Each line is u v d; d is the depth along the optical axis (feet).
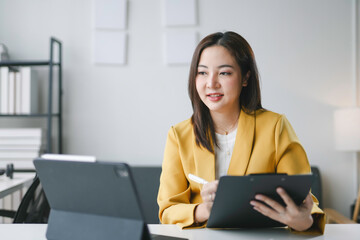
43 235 2.95
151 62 8.59
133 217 2.22
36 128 7.86
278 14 8.55
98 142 8.57
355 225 3.28
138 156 8.58
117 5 8.50
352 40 8.54
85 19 8.56
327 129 8.52
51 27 8.56
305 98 8.53
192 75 3.73
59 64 8.16
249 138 3.65
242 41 3.64
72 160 2.31
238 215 2.85
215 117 3.83
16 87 7.75
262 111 3.86
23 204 4.46
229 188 2.54
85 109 8.57
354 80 8.50
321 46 8.55
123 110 8.59
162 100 8.59
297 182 2.53
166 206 3.57
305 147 8.52
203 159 3.71
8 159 7.75
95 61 8.48
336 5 8.55
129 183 2.13
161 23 8.57
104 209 2.32
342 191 8.49
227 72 3.51
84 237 2.38
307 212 2.71
